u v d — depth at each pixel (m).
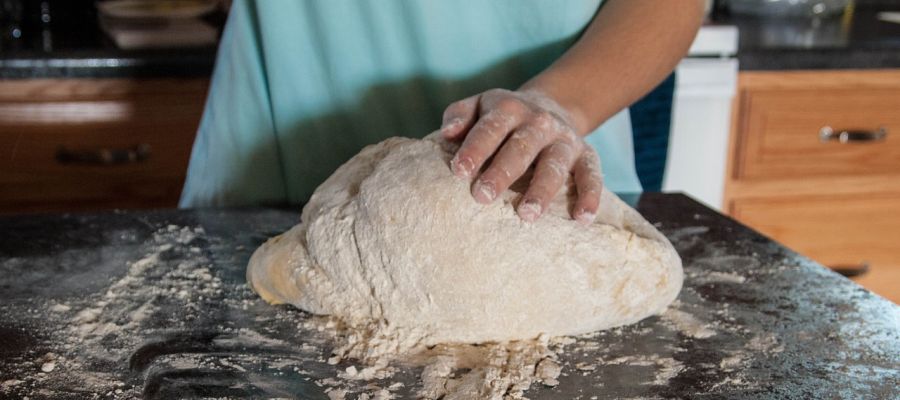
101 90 1.61
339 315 0.77
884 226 1.90
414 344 0.73
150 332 0.74
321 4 1.05
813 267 0.87
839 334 0.73
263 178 1.14
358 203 0.77
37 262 0.88
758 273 0.86
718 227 0.98
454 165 0.71
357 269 0.76
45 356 0.70
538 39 1.05
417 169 0.76
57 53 1.58
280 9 1.06
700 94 1.70
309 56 1.09
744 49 1.74
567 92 0.86
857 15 2.18
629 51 0.92
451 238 0.72
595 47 0.93
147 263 0.88
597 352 0.71
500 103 0.74
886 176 1.86
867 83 1.79
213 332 0.74
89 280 0.84
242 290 0.83
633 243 0.75
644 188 1.43
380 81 1.08
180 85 1.62
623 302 0.74
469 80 1.07
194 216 1.02
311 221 0.80
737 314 0.77
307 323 0.76
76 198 1.67
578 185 0.74
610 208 0.80
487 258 0.72
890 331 0.74
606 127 1.08
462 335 0.73
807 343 0.72
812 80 1.77
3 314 0.77
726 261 0.89
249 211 1.04
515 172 0.71
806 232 1.88
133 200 1.68
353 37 1.06
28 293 0.81
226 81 1.14
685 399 0.64
